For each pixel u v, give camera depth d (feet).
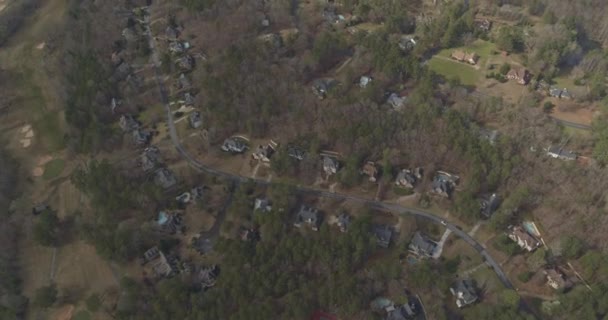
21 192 610.24
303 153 626.23
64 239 551.59
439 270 509.35
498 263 516.73
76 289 506.89
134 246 516.73
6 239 544.62
